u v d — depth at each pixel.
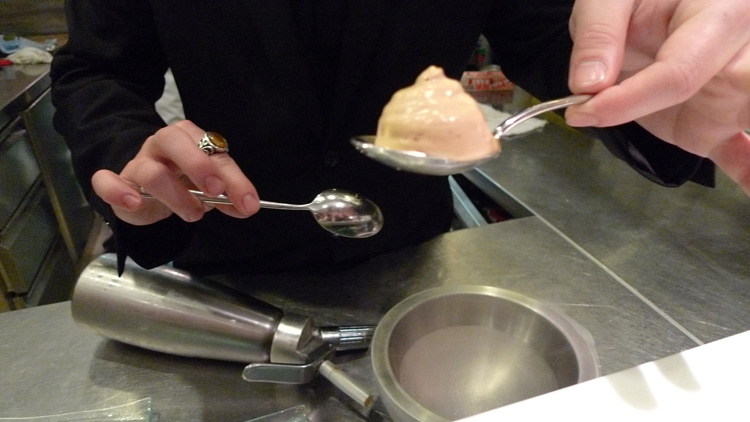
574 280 0.73
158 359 0.57
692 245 0.82
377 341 0.49
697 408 0.41
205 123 0.73
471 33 0.75
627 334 0.62
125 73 0.70
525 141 1.28
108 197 0.45
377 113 0.74
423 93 0.40
